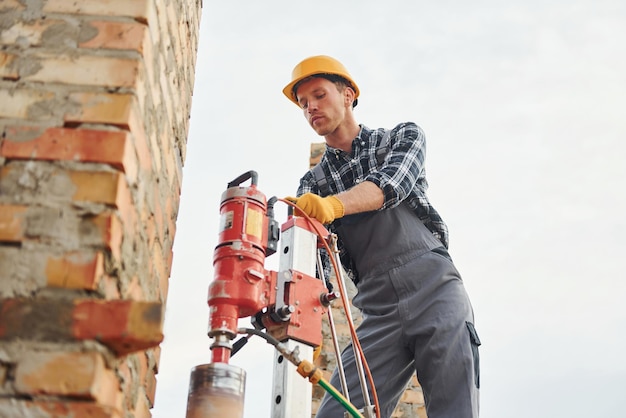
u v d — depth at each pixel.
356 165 2.88
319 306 2.23
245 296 2.02
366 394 2.25
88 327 1.40
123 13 1.71
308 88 2.90
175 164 2.28
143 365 1.85
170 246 2.24
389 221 2.75
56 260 1.45
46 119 1.58
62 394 1.35
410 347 2.65
